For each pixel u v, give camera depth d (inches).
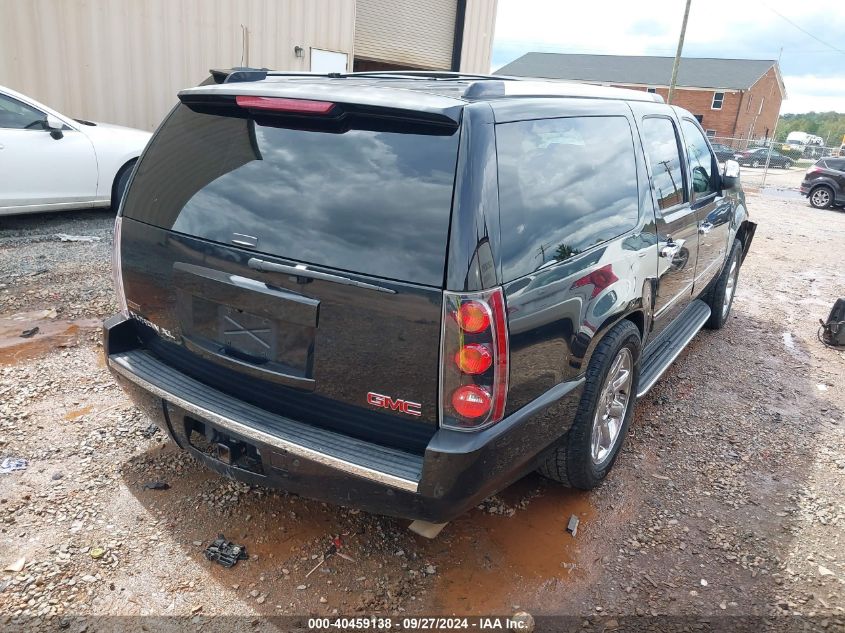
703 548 115.6
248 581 100.5
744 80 1996.8
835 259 392.2
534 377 94.4
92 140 297.7
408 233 83.7
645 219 132.4
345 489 90.2
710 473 139.7
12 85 347.3
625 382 131.2
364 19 556.1
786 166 1513.3
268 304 92.4
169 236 103.2
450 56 639.1
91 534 107.8
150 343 116.5
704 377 191.3
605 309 110.3
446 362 82.5
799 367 204.2
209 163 102.3
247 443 94.9
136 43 384.8
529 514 121.6
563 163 106.0
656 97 160.4
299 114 93.8
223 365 100.0
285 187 93.4
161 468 126.2
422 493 85.3
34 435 134.0
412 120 87.0
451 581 103.7
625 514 123.7
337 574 103.3
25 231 288.8
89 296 213.9
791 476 140.5
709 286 209.8
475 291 81.5
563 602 101.1
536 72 2273.6
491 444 86.6
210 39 415.5
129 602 95.2
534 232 93.7
